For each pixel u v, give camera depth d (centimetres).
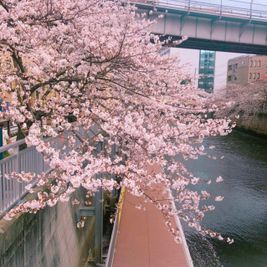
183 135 711
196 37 2402
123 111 745
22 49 653
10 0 708
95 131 938
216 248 1458
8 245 527
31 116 602
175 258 1031
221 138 4131
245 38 2545
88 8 816
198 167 2670
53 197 510
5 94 661
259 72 6172
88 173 478
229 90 4966
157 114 844
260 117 4172
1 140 917
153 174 627
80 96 768
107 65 816
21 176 530
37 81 766
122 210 1356
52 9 731
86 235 1216
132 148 665
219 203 1917
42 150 491
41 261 703
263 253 1424
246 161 2919
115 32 770
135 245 1098
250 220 1711
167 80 957
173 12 2227
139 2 1578
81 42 717
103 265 1115
